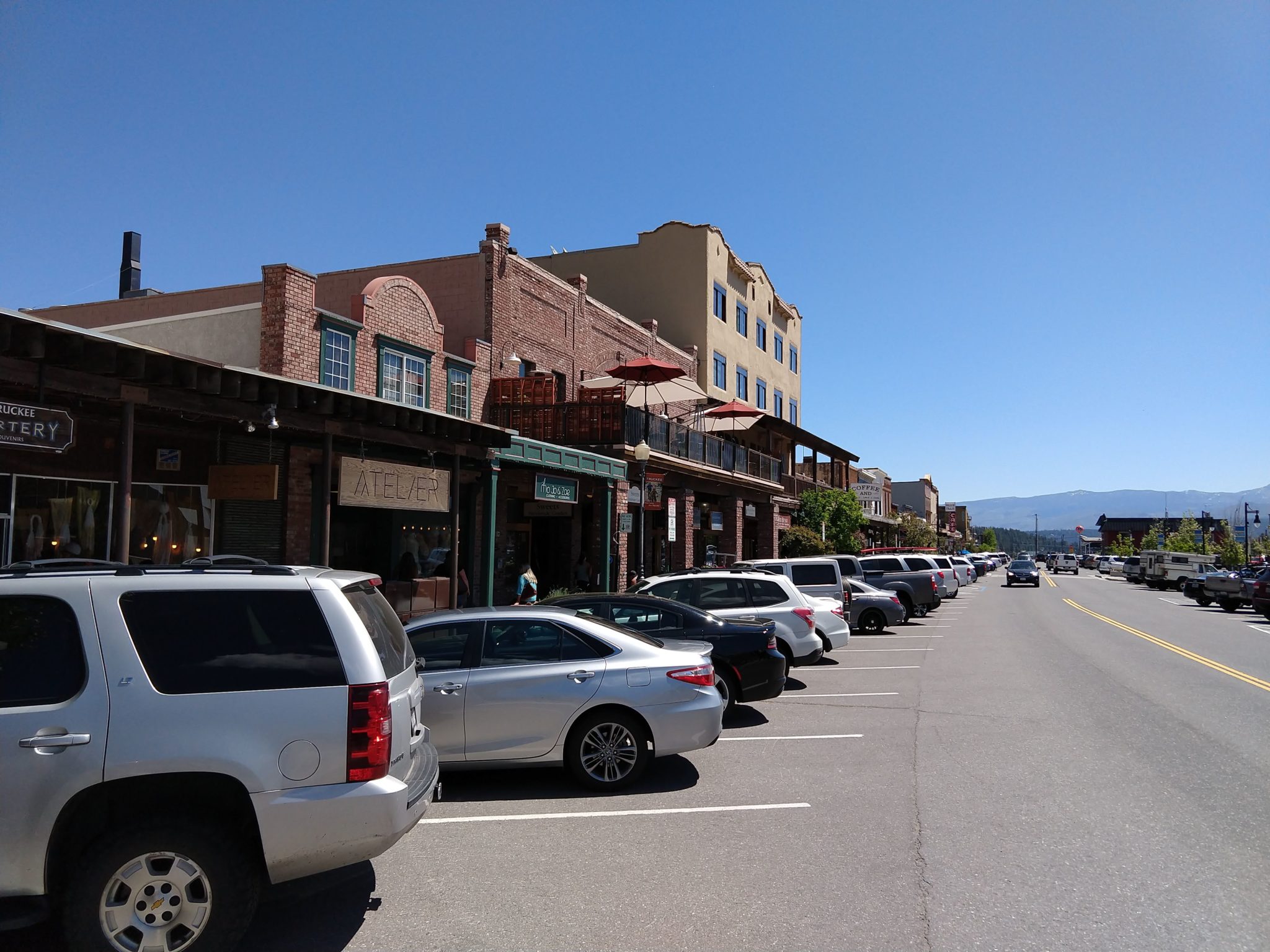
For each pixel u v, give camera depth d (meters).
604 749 7.37
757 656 10.17
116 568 4.49
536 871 5.50
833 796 7.12
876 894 5.04
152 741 3.97
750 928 4.58
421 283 21.06
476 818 6.68
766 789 7.38
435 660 7.53
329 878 4.39
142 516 12.67
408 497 12.79
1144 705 11.17
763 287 40.22
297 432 12.73
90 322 19.94
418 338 18.16
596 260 34.72
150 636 4.16
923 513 109.50
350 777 4.22
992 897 4.97
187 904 3.96
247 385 9.34
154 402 8.56
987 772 7.79
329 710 4.24
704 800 7.09
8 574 4.31
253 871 4.09
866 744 9.06
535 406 20.05
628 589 20.33
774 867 5.50
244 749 4.07
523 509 21.25
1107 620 26.17
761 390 39.62
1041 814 6.52
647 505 20.03
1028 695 12.02
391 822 4.24
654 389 24.02
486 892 5.14
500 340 20.80
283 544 14.41
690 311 33.34
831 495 40.59
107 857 3.87
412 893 5.14
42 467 11.36
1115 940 4.39
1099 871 5.36
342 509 16.44
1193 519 88.19
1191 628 23.41
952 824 6.31
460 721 7.28
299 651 4.30
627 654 7.54
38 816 3.84
